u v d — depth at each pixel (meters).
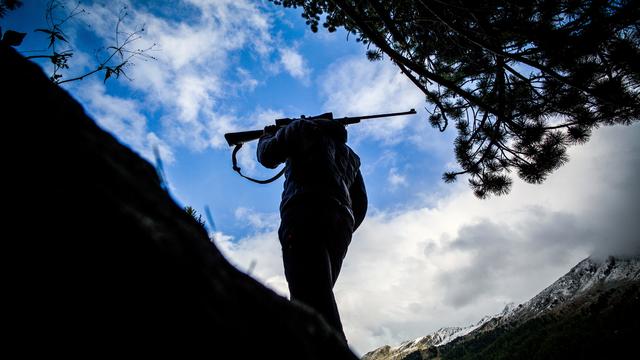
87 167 0.48
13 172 0.38
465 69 6.13
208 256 0.51
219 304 0.44
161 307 0.37
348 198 2.30
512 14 4.39
